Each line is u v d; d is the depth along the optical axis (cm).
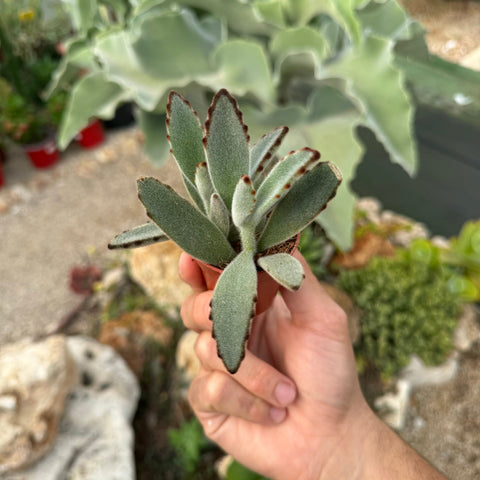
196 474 62
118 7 72
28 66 117
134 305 79
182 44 59
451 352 69
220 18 62
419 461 33
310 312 31
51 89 79
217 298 21
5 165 114
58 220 100
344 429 34
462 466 64
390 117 53
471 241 71
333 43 64
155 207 22
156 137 71
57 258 93
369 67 54
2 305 86
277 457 35
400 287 65
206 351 33
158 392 69
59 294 87
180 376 68
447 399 69
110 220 100
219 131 22
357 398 34
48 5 121
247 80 58
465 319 70
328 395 33
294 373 33
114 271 84
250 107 61
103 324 77
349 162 58
